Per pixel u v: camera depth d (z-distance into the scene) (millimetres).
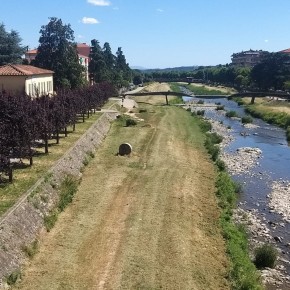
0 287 19172
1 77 63719
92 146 48125
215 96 136375
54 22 94750
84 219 28031
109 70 139875
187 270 22359
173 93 124062
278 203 36375
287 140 66500
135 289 20375
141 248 24266
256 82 152875
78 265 22328
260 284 22609
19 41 108125
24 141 33688
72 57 96000
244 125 82562
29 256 22500
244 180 43250
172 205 31203
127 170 40125
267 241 28859
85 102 62469
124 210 29969
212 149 52906
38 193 27844
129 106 96125
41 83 73500
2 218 22781
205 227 28406
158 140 55625
